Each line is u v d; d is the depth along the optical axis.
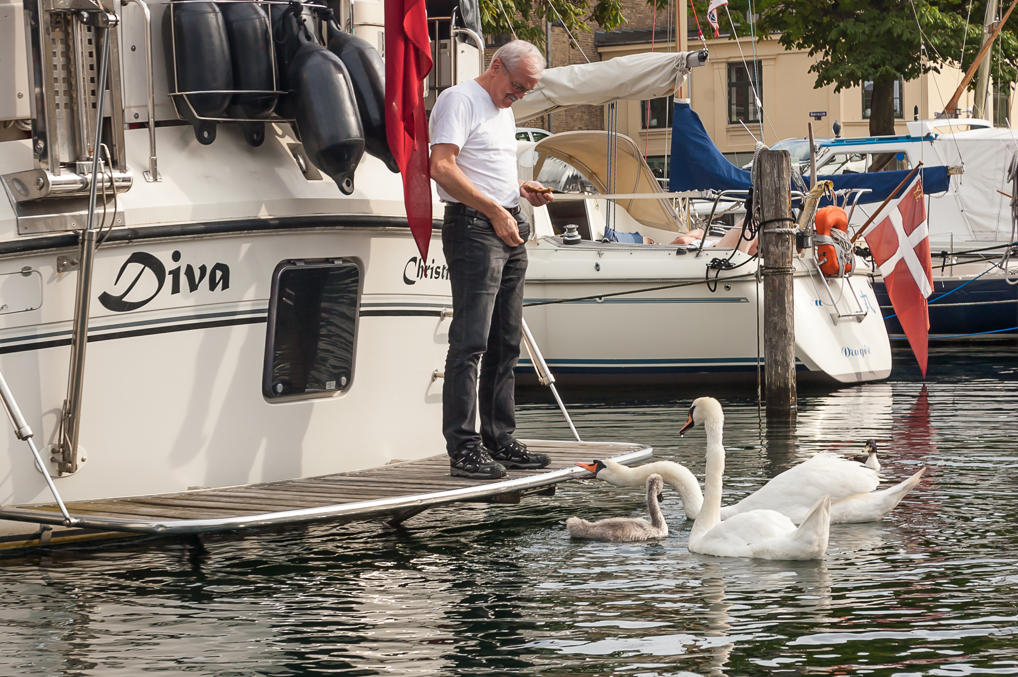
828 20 38.25
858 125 50.81
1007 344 25.92
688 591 7.56
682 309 19.31
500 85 9.00
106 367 8.60
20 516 7.98
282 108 9.03
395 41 8.79
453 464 9.22
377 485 9.05
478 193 8.82
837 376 19.47
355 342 9.76
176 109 8.80
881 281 25.23
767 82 51.44
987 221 27.58
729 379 19.52
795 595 7.46
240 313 9.11
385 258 9.88
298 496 8.68
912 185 20.17
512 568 8.19
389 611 7.15
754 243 19.27
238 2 8.83
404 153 8.89
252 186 9.09
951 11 38.25
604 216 22.20
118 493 8.71
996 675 6.05
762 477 11.39
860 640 6.59
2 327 8.24
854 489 9.41
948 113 31.64
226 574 8.02
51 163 8.16
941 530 9.12
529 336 11.08
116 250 8.55
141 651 6.44
